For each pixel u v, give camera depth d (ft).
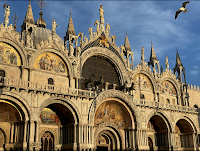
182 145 216.95
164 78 219.00
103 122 166.20
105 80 186.19
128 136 175.01
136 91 198.08
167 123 196.85
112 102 169.48
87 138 147.95
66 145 149.28
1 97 123.95
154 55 220.64
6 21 139.74
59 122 154.61
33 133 128.77
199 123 215.72
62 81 157.58
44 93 137.08
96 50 181.98
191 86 244.42
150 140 199.72
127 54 200.03
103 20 191.62
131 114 174.60
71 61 163.22
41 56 151.53
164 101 214.90
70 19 175.32
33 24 152.35
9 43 139.03
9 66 137.90
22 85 131.95
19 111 131.34
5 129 133.18
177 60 241.35
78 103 150.10
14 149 128.98
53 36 157.79
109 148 173.37
